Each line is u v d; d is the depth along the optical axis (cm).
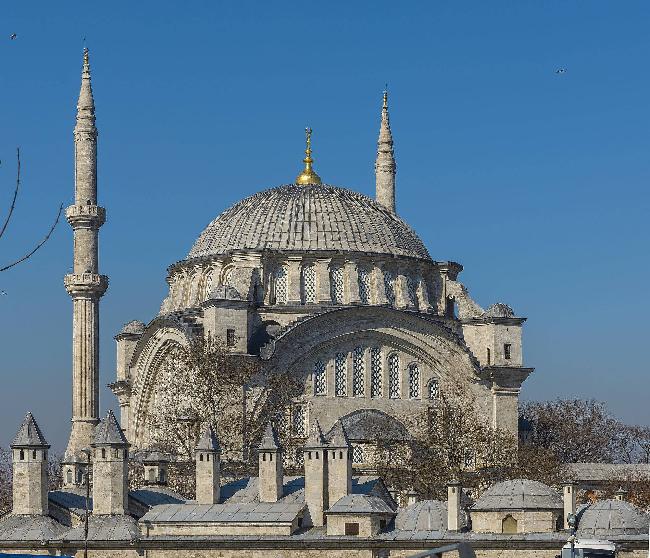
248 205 18012
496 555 11944
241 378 15938
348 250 17362
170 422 16050
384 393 16862
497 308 17388
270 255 17200
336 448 13025
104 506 12912
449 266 18088
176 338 16888
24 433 13088
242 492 13525
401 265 17650
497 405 17125
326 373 16700
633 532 12212
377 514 12525
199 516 12762
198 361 15962
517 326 17362
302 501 13088
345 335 16750
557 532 12294
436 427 16388
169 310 18075
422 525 12606
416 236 18288
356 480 13925
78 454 15650
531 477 15812
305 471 13150
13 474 13050
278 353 16362
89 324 17075
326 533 12612
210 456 13325
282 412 16250
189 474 15275
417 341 17000
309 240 17400
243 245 17462
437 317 17562
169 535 12662
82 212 17200
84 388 16962
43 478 13012
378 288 17412
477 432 16288
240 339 16350
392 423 16600
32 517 12925
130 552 12431
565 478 15912
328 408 16625
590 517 12394
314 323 16588
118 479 12950
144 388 17562
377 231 17712
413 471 15662
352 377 16775
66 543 12469
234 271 17162
